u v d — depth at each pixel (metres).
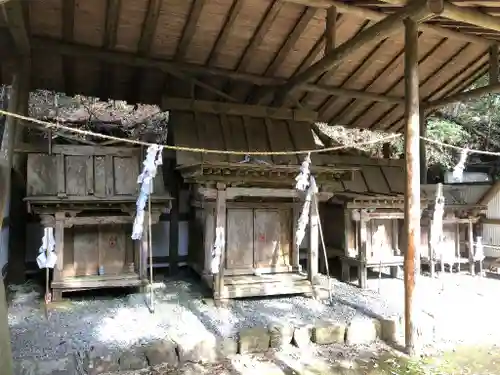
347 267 7.01
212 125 6.98
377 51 7.26
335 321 4.93
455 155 10.23
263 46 6.95
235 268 5.99
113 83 7.51
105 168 5.73
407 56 4.67
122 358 3.97
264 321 4.90
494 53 6.95
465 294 6.46
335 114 9.12
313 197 5.86
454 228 7.81
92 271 5.68
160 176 5.85
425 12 4.42
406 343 4.61
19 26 5.30
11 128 5.39
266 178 5.34
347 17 6.42
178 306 5.36
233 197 5.43
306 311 5.31
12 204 6.07
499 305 5.96
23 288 5.85
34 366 3.65
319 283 5.97
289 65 7.42
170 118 7.01
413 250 4.59
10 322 4.62
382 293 6.25
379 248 6.98
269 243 6.20
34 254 6.36
